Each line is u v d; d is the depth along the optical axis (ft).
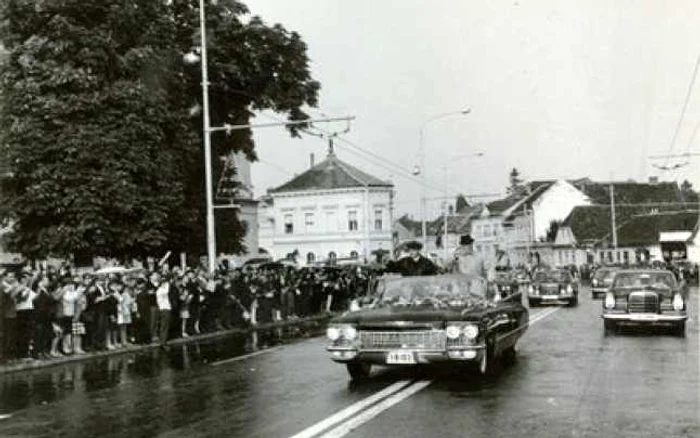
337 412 34.30
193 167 120.47
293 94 139.13
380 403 36.27
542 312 105.91
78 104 98.68
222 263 151.23
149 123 104.06
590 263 307.37
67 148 97.86
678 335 69.56
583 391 39.06
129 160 100.73
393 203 263.90
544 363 50.16
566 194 370.12
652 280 76.28
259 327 95.30
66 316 65.41
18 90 98.73
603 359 52.16
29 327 62.34
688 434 29.32
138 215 102.68
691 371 46.19
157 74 109.40
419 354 41.55
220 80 130.11
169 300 78.07
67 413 36.45
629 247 300.20
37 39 100.94
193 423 32.68
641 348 58.85
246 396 39.40
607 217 322.75
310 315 113.80
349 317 43.37
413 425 31.22
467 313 42.75
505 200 413.39
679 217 290.15
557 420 31.96
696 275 197.26
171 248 116.98
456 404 35.73
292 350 63.41
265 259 191.11
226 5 132.36
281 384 43.39
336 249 256.73
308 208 260.62
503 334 48.08
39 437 30.99
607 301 74.23
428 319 41.78
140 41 108.37
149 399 39.55
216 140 133.80
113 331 72.74
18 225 101.65
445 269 61.21
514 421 31.83
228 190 140.26
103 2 104.06
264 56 134.82
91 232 97.86
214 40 127.85
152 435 30.58
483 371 43.52
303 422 32.24
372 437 29.17
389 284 48.39
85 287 68.54
